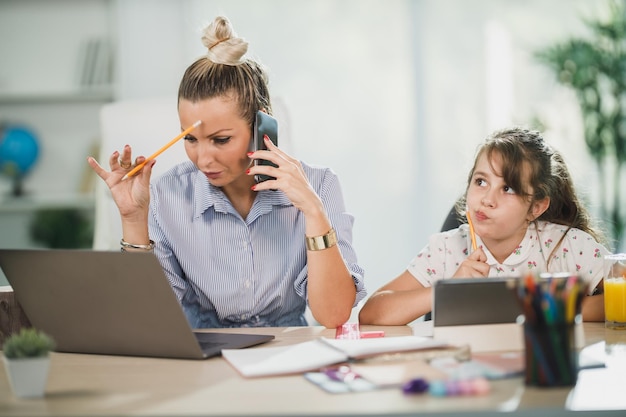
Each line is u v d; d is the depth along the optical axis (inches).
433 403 41.8
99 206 92.9
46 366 45.9
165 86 165.5
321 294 64.9
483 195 69.9
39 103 165.6
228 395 44.7
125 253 52.3
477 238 74.2
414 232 172.1
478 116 171.2
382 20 171.6
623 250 164.7
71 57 165.6
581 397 42.7
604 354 53.7
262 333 63.9
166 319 53.5
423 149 171.5
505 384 45.6
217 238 70.3
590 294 71.8
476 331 53.9
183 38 165.8
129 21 164.6
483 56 170.6
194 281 70.2
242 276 69.9
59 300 56.5
